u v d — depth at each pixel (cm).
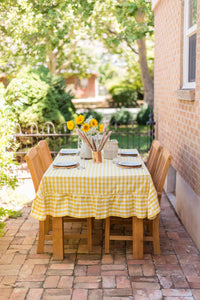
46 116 853
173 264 375
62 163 426
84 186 376
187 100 455
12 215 512
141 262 381
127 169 401
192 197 430
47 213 385
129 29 1096
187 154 457
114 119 1435
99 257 394
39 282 343
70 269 368
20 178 709
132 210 383
